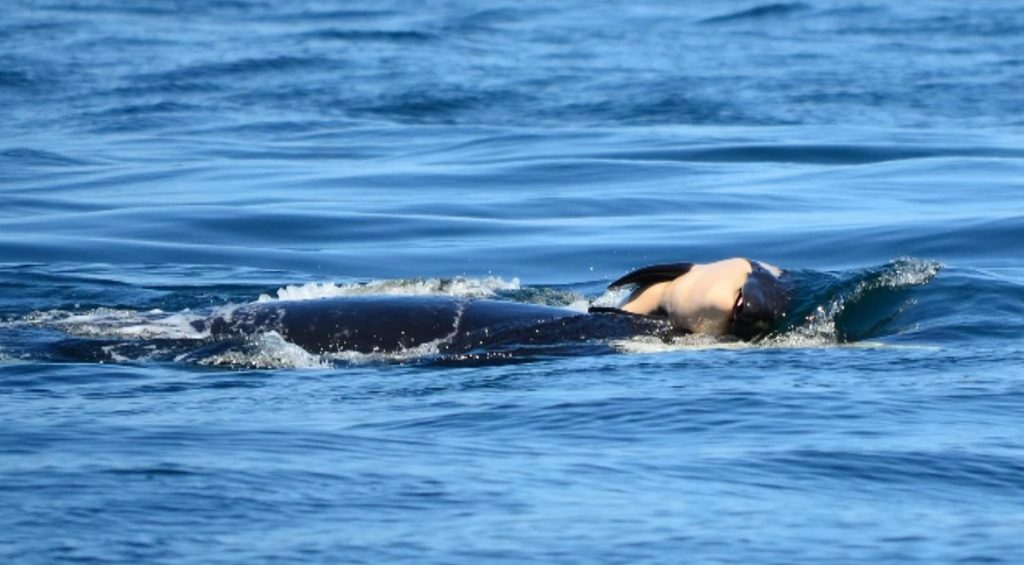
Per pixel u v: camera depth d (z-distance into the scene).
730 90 105.75
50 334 38.53
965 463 26.09
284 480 24.59
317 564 20.78
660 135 87.88
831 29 136.62
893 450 26.84
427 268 54.50
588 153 81.50
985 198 65.50
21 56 120.12
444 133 90.56
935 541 22.03
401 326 37.75
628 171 75.56
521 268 54.31
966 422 28.92
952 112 96.69
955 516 23.34
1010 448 27.00
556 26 142.38
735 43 130.00
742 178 73.06
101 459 25.64
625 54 124.12
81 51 123.69
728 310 37.38
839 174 73.81
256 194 70.06
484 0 162.50
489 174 75.06
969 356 35.31
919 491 24.66
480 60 121.19
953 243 55.41
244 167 78.69
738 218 62.44
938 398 30.78
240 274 53.16
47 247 57.62
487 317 38.03
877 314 39.91
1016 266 51.75
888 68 114.94
